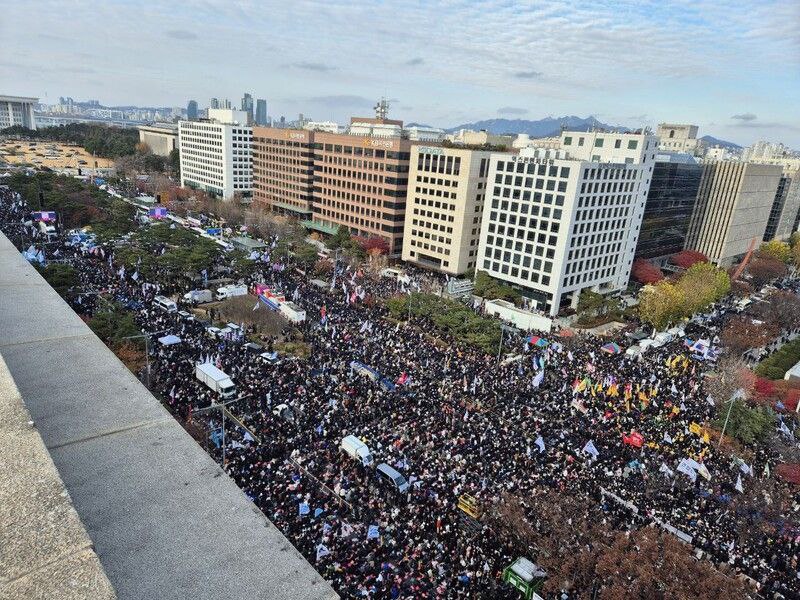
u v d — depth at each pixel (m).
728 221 185.12
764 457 64.88
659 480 54.72
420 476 50.25
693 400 77.31
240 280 114.06
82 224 142.75
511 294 120.69
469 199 137.62
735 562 44.78
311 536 40.22
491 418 63.28
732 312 132.75
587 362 86.62
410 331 92.50
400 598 35.88
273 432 54.41
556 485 51.00
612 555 38.19
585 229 119.31
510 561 42.06
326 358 75.25
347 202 174.25
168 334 76.19
